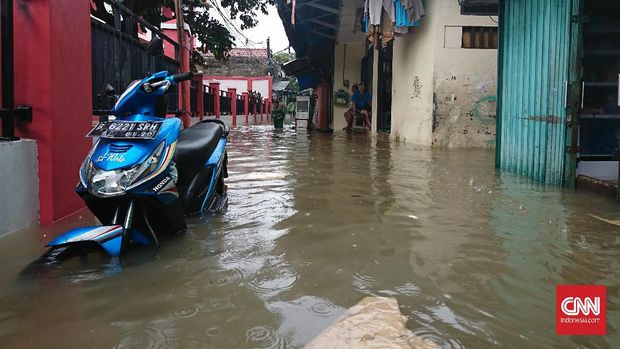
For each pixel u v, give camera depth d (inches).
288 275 103.1
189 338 76.7
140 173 115.0
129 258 113.8
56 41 143.9
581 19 198.8
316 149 387.5
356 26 627.2
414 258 113.8
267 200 178.9
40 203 142.9
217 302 89.7
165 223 128.6
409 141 466.6
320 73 778.2
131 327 80.3
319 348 73.4
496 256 115.0
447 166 277.9
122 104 123.8
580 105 203.5
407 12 407.8
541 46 224.1
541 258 113.7
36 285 97.7
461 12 351.3
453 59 398.6
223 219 150.4
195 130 169.0
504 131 263.4
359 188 203.5
